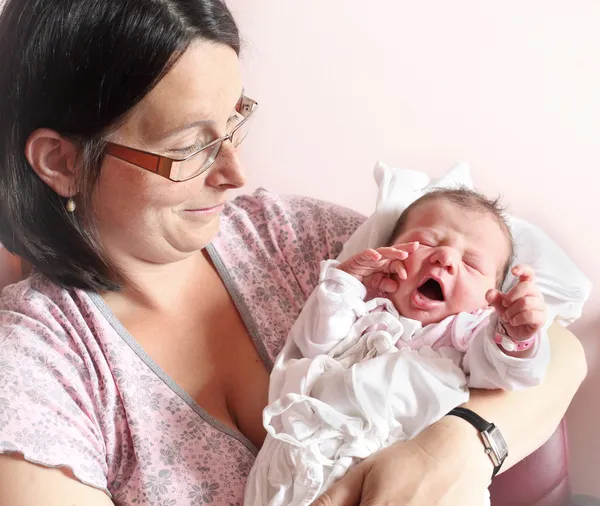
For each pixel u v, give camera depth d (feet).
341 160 5.79
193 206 3.06
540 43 5.12
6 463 2.68
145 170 2.84
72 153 2.91
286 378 3.28
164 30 2.64
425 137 5.56
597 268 5.27
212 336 3.49
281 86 5.71
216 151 2.95
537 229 4.11
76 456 2.83
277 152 5.88
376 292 3.69
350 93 5.61
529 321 2.83
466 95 5.38
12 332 3.00
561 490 4.54
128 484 3.04
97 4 2.65
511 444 3.27
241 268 3.70
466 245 3.66
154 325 3.35
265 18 5.57
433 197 3.89
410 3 5.30
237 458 3.20
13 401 2.77
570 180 5.26
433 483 2.92
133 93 2.68
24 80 2.81
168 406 3.17
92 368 3.06
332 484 3.00
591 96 5.09
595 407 5.43
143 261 3.24
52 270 3.15
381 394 3.10
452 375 3.21
